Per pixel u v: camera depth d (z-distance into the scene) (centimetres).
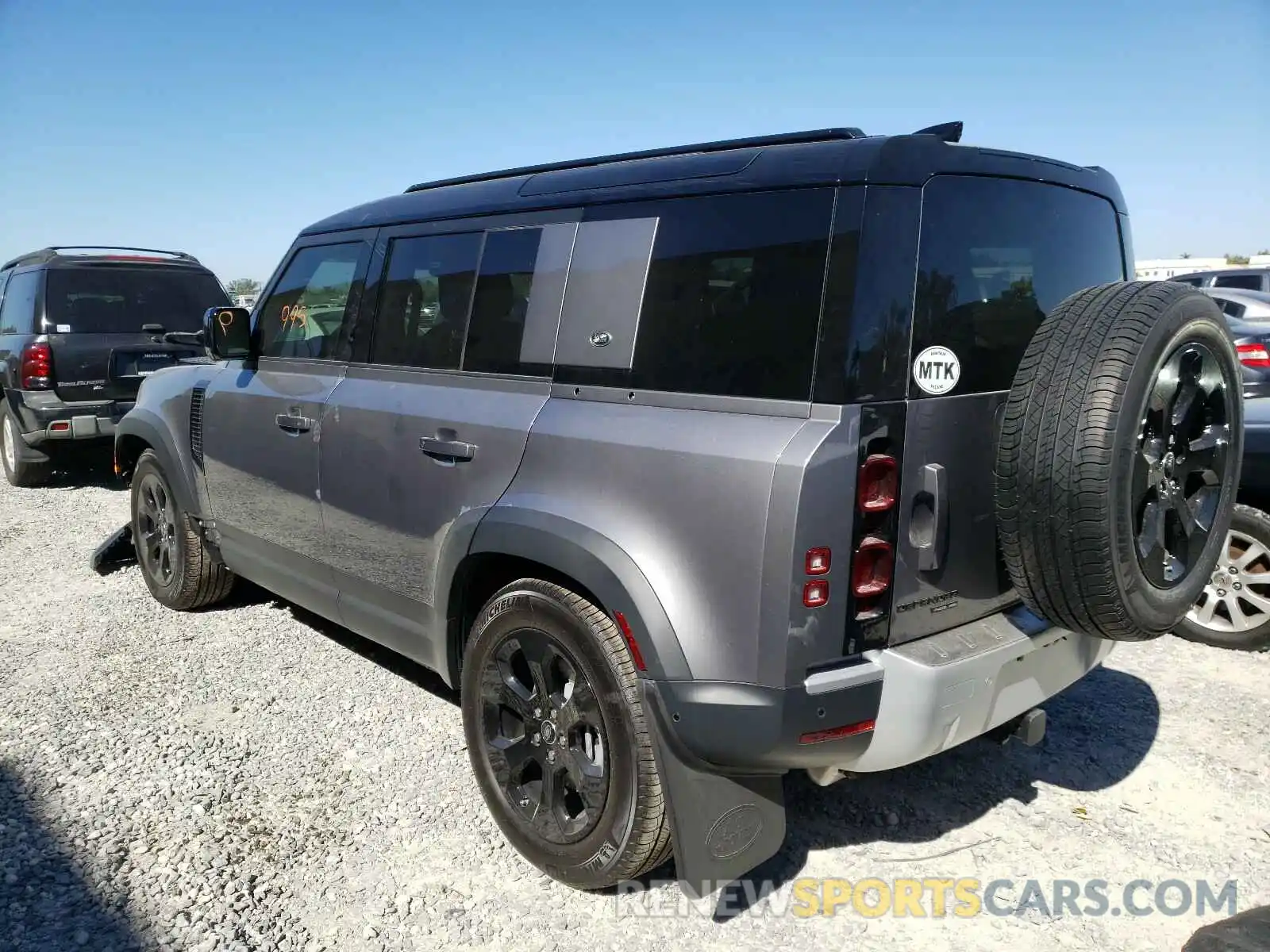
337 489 371
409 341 351
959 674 240
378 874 289
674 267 261
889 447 230
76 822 315
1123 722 386
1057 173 278
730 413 241
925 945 260
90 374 851
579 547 257
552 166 337
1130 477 228
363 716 395
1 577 601
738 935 264
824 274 229
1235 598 449
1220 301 1134
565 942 261
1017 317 262
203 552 499
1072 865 296
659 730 244
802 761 236
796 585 222
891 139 233
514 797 296
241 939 259
